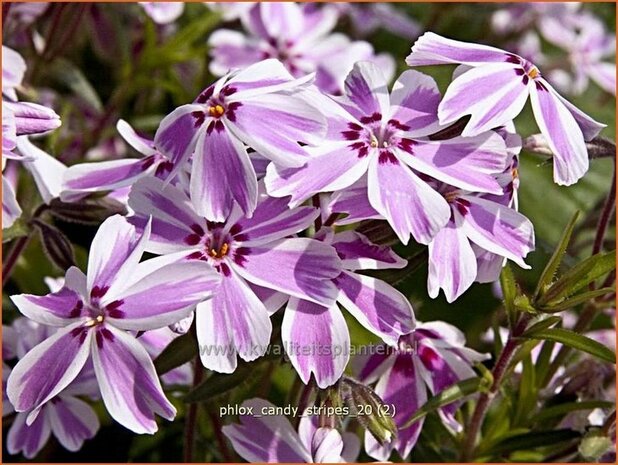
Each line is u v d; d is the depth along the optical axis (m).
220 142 0.12
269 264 0.12
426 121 0.13
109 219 0.12
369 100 0.13
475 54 0.13
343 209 0.12
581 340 0.13
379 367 0.15
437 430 0.16
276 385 0.18
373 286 0.12
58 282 0.16
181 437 0.17
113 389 0.12
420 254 0.13
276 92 0.12
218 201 0.12
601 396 0.16
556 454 0.16
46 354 0.12
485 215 0.13
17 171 0.18
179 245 0.12
